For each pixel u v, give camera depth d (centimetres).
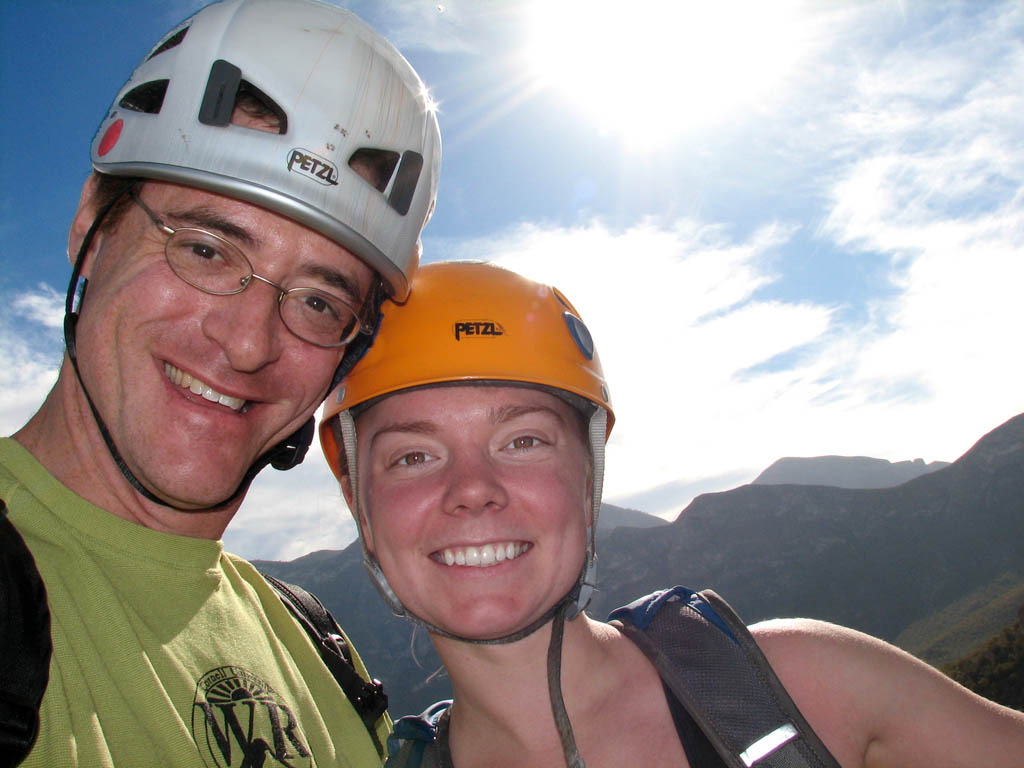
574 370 51
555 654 43
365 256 47
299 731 46
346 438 54
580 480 48
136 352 43
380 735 56
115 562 44
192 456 43
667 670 42
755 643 42
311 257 46
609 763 42
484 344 49
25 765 34
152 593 45
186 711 41
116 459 44
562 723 41
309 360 48
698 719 40
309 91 46
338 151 46
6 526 37
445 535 44
